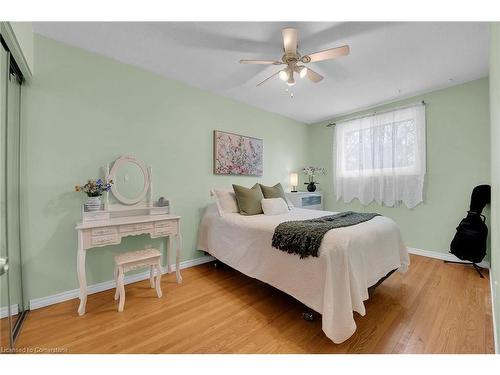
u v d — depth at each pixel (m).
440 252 3.20
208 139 3.24
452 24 1.85
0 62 1.49
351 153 4.16
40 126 1.99
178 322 1.77
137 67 2.57
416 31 1.94
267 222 2.28
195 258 3.10
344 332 1.45
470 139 2.94
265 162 4.05
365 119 3.93
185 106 2.99
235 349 1.47
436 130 3.21
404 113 3.47
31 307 1.92
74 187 2.16
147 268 2.61
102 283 2.31
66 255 2.11
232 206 2.95
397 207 3.61
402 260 2.37
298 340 1.56
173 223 2.47
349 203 4.27
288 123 4.48
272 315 1.87
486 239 2.68
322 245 1.65
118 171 2.42
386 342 1.52
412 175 3.40
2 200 1.56
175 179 2.90
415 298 2.11
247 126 3.74
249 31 1.96
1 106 1.52
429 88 3.13
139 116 2.59
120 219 2.28
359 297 1.55
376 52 2.25
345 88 3.12
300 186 4.74
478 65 2.53
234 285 2.45
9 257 1.67
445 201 3.15
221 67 2.57
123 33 1.99
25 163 1.92
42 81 2.00
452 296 2.13
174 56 2.35
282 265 1.90
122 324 1.74
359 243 1.75
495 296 1.54
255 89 3.17
